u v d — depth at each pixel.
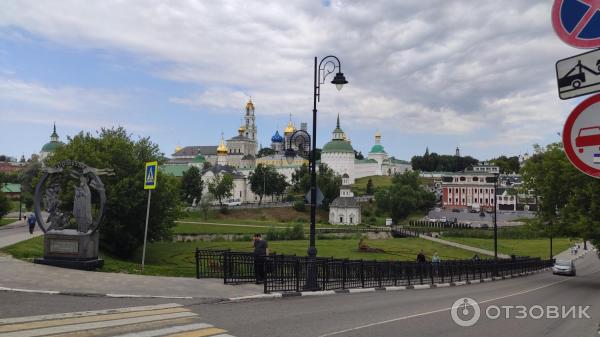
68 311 14.24
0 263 23.59
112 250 54.53
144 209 52.69
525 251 89.56
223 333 12.13
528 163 47.34
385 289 27.86
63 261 24.11
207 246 70.94
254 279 24.11
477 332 14.03
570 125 5.32
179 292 18.91
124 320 13.20
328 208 154.62
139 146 59.78
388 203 141.50
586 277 48.28
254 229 98.69
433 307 18.89
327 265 24.50
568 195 43.25
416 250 80.31
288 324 13.77
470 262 40.34
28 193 94.00
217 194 155.62
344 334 12.76
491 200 171.38
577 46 5.05
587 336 13.99
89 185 25.41
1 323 12.27
